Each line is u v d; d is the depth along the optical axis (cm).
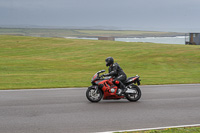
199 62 3934
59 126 707
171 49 5466
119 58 4291
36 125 711
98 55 4612
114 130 682
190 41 7600
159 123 759
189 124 754
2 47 5450
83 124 732
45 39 7094
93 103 1032
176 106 998
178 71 2944
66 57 4341
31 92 1295
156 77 2214
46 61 3797
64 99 1105
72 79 1972
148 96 1223
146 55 4631
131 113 874
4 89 1389
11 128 680
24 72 2539
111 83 1066
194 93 1327
